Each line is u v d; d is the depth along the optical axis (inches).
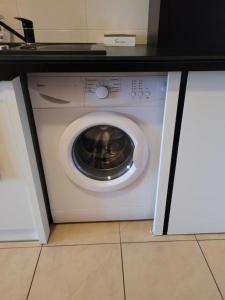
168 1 36.8
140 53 34.3
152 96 36.9
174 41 39.9
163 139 37.9
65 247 46.3
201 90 34.2
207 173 41.1
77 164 44.6
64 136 39.2
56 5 47.9
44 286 39.6
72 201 47.1
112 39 47.1
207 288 39.1
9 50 33.5
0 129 34.7
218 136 37.9
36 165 41.3
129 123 38.2
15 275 41.4
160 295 38.1
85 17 49.3
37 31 49.8
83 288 39.2
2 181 39.0
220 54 33.4
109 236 48.5
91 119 37.8
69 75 35.0
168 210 45.1
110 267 42.5
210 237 48.1
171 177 41.4
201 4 37.0
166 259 43.9
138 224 51.1
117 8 48.8
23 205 41.9
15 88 32.7
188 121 36.5
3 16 47.6
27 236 46.9
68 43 48.5
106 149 46.4
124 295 38.2
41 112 37.5
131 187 45.9
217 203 44.5
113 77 35.5
